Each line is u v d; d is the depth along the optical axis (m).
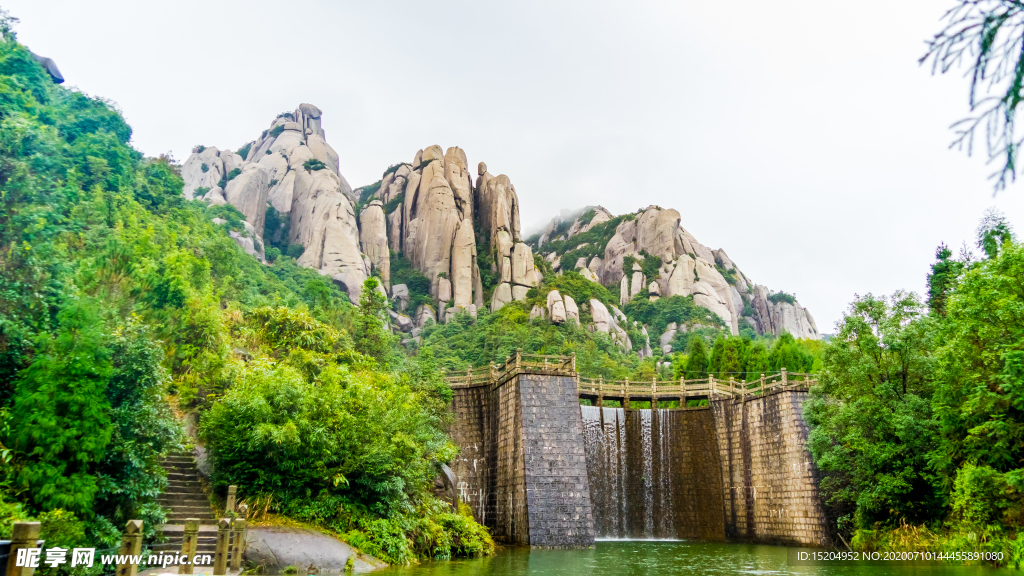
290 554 16.48
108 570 12.48
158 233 34.78
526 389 30.45
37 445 12.29
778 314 140.25
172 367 22.64
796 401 30.62
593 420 36.12
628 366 81.00
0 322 13.73
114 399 14.77
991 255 29.31
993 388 20.36
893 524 25.34
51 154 17.73
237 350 26.91
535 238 199.38
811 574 18.44
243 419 18.75
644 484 35.66
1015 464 20.81
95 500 13.66
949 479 22.61
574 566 20.52
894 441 25.19
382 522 19.69
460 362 74.44
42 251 15.28
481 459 33.81
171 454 19.19
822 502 28.53
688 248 134.25
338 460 19.77
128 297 19.84
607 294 111.00
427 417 29.33
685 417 36.47
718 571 19.47
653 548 28.44
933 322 25.52
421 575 16.81
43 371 12.96
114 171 38.88
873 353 26.48
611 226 153.62
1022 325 19.64
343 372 22.73
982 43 4.41
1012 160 4.34
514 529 29.22
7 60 25.80
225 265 44.22
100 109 42.56
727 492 33.81
